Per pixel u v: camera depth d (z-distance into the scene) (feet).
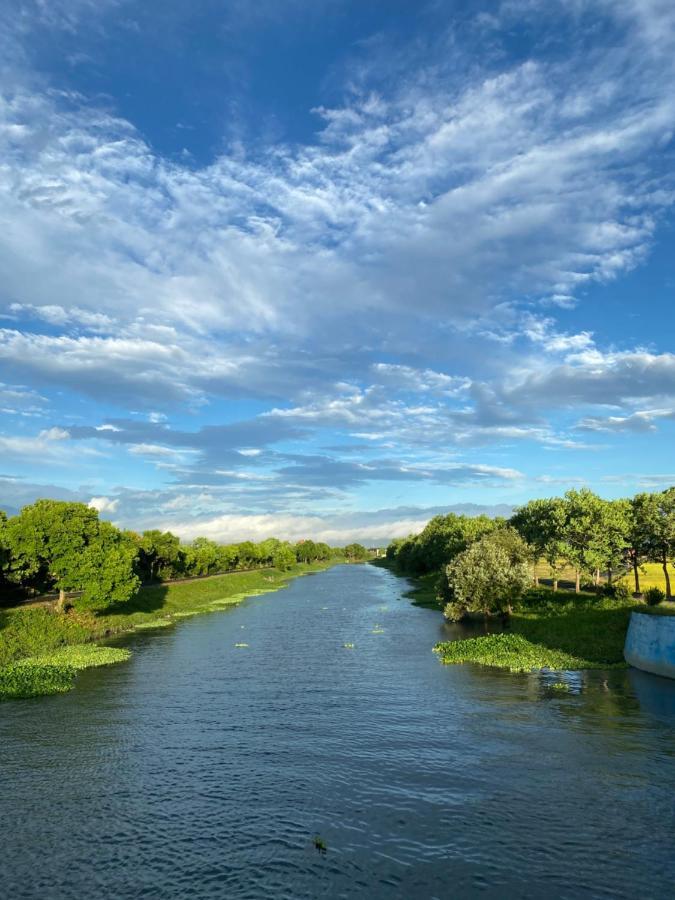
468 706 104.47
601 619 176.55
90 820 63.16
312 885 50.85
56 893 50.08
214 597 329.31
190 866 54.13
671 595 230.07
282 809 65.21
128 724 96.22
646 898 48.24
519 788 69.36
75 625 187.52
